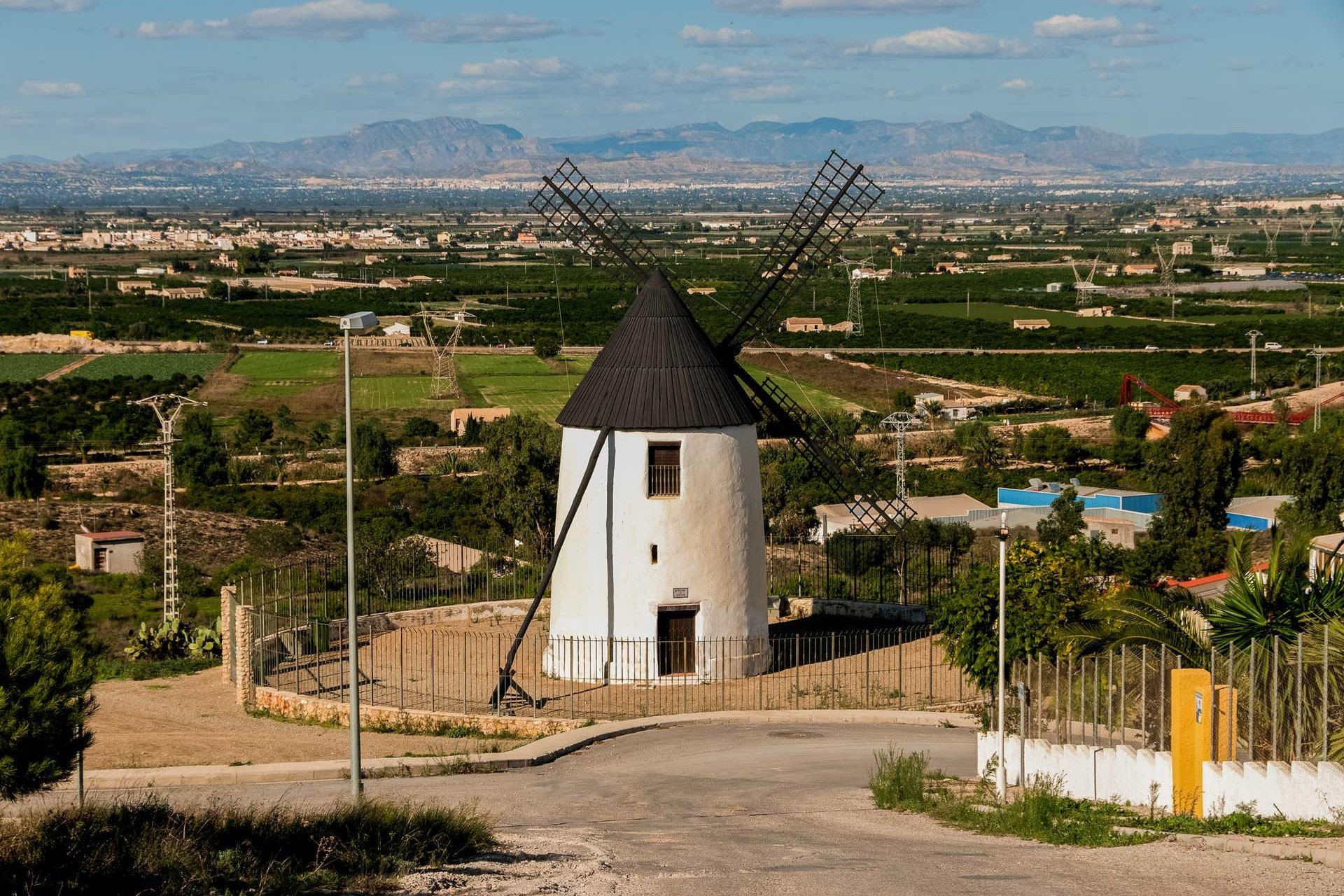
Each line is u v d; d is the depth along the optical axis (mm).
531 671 76125
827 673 75812
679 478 73688
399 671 76062
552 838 39812
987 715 61562
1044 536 108562
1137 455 199250
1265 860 32438
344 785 52969
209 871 31953
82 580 126438
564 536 74812
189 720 70500
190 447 195375
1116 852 34969
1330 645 41562
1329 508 120375
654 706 69188
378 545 113688
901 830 41531
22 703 32438
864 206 84375
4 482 176750
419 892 31531
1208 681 41000
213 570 134375
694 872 33844
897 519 110875
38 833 33656
